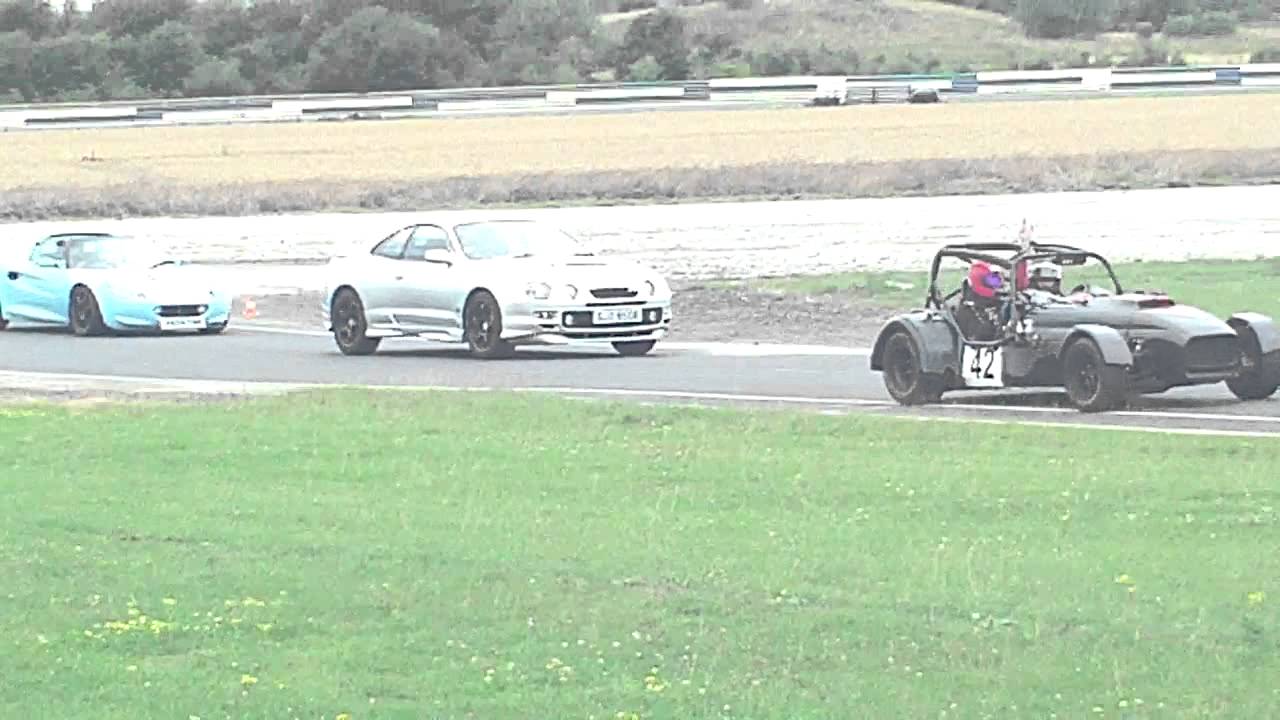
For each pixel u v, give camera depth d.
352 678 15.79
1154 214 72.88
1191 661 15.84
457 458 26.45
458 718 14.71
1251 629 16.80
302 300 59.28
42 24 193.00
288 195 94.12
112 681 15.79
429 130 137.88
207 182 103.56
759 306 51.12
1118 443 26.56
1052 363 31.28
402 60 184.62
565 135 129.62
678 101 164.00
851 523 21.62
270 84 186.25
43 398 35.00
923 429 28.23
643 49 192.62
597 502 23.14
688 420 29.59
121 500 23.61
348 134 136.38
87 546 21.00
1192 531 20.81
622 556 20.05
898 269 59.28
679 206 84.94
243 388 36.62
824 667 15.93
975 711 14.67
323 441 28.11
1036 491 23.17
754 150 113.94
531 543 20.73
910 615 17.48
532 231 44.75
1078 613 17.39
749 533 21.19
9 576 19.58
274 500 23.48
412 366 41.31
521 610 17.91
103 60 186.25
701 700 15.05
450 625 17.42
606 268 42.59
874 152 110.06
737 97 165.25
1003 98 154.75
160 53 186.50
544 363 41.16
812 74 193.50
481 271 42.72
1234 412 30.17
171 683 15.70
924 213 76.62
